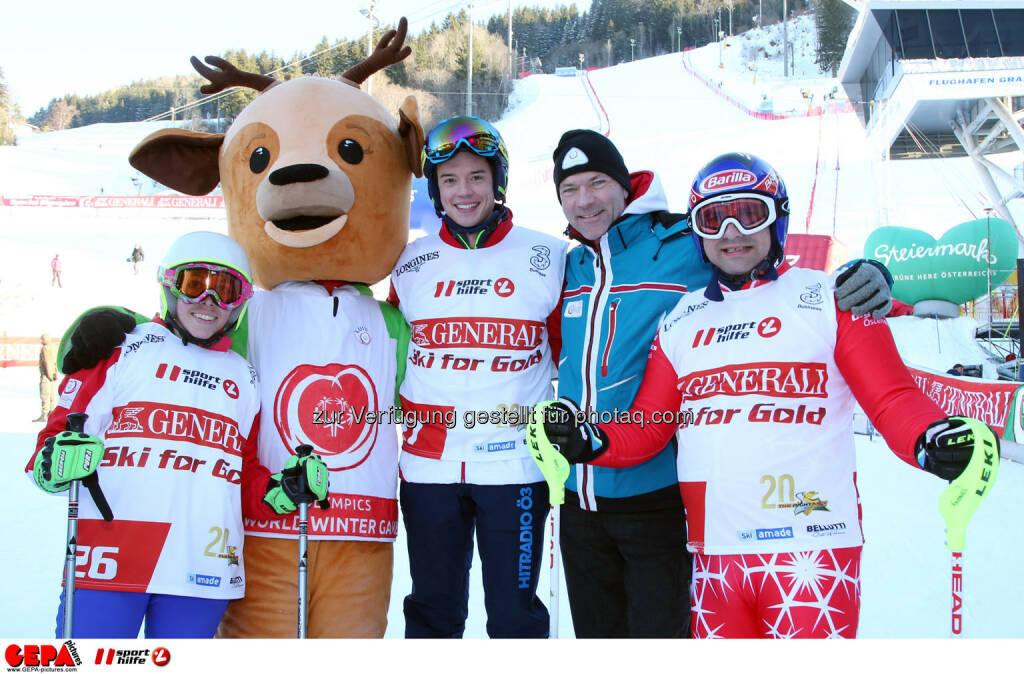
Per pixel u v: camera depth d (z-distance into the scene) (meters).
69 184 37.06
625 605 2.61
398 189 2.91
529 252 2.78
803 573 2.03
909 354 14.83
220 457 2.30
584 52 70.81
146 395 2.25
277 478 2.37
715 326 2.25
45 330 18.27
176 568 2.16
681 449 2.29
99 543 2.14
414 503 2.69
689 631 2.55
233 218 2.84
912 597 4.00
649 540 2.50
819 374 2.12
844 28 56.41
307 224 2.64
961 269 15.59
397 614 3.84
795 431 2.10
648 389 2.39
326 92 2.85
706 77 50.25
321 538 2.49
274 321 2.68
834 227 23.94
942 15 22.97
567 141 2.71
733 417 2.16
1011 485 6.88
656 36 71.81
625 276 2.64
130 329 2.33
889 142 24.09
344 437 2.59
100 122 67.25
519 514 2.62
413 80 47.47
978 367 12.60
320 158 2.69
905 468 8.09
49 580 4.12
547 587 4.30
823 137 31.23
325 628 2.48
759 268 2.22
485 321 2.67
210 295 2.27
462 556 2.71
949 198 25.25
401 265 2.89
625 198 2.77
